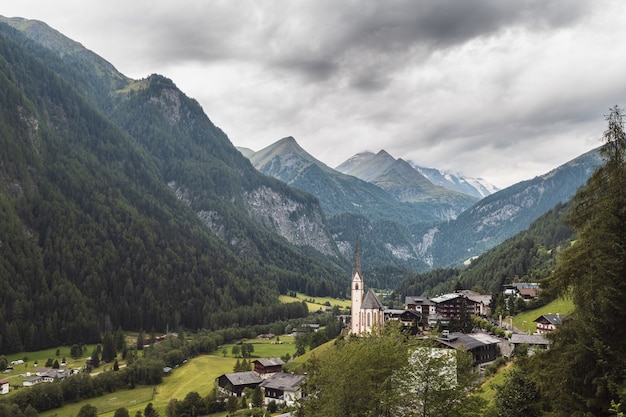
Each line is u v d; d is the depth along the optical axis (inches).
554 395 1652.3
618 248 1561.3
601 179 1707.7
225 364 7539.4
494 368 3897.6
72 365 7677.2
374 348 2178.9
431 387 1978.3
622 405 1423.5
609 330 1557.6
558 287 1743.4
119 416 4763.8
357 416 2079.2
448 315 7485.2
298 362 6496.1
